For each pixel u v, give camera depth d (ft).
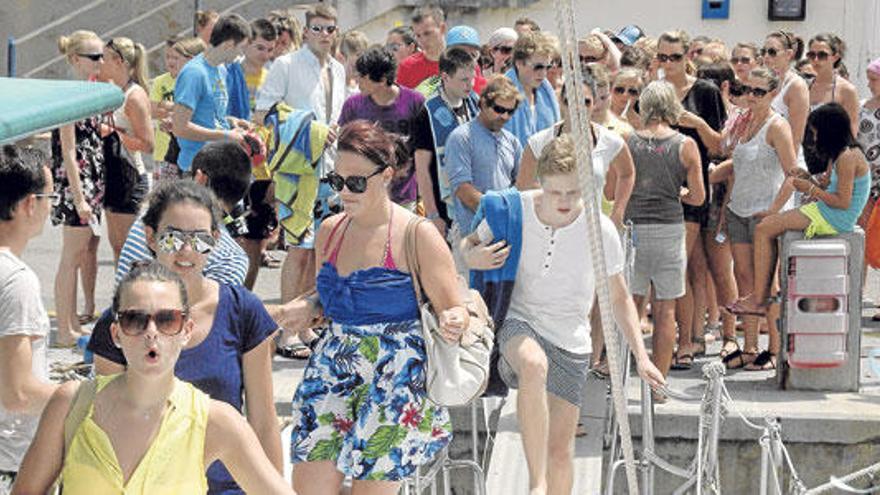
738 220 70.69
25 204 39.29
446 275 40.50
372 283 40.47
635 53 80.74
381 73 67.15
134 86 72.33
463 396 40.81
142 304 29.58
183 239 35.19
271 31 79.46
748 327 70.69
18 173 39.04
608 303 27.73
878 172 81.41
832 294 65.87
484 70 86.58
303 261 68.95
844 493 63.36
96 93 33.14
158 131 75.15
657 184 64.85
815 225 66.44
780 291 67.41
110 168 71.82
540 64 65.57
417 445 40.81
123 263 41.29
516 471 57.21
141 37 114.73
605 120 64.75
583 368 49.08
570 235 47.70
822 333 66.13
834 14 115.65
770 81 69.05
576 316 48.70
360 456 40.50
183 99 69.46
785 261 66.74
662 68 77.15
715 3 116.06
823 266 65.92
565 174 46.83
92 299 75.10
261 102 72.13
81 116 31.96
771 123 69.51
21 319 37.35
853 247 66.64
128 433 29.96
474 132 62.08
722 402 56.54
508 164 62.59
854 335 66.80
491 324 43.73
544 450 47.21
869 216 81.20
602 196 61.00
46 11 114.21
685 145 64.75
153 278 29.84
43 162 39.96
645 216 65.05
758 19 116.26
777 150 69.51
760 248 67.92
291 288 68.90
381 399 40.60
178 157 71.15
